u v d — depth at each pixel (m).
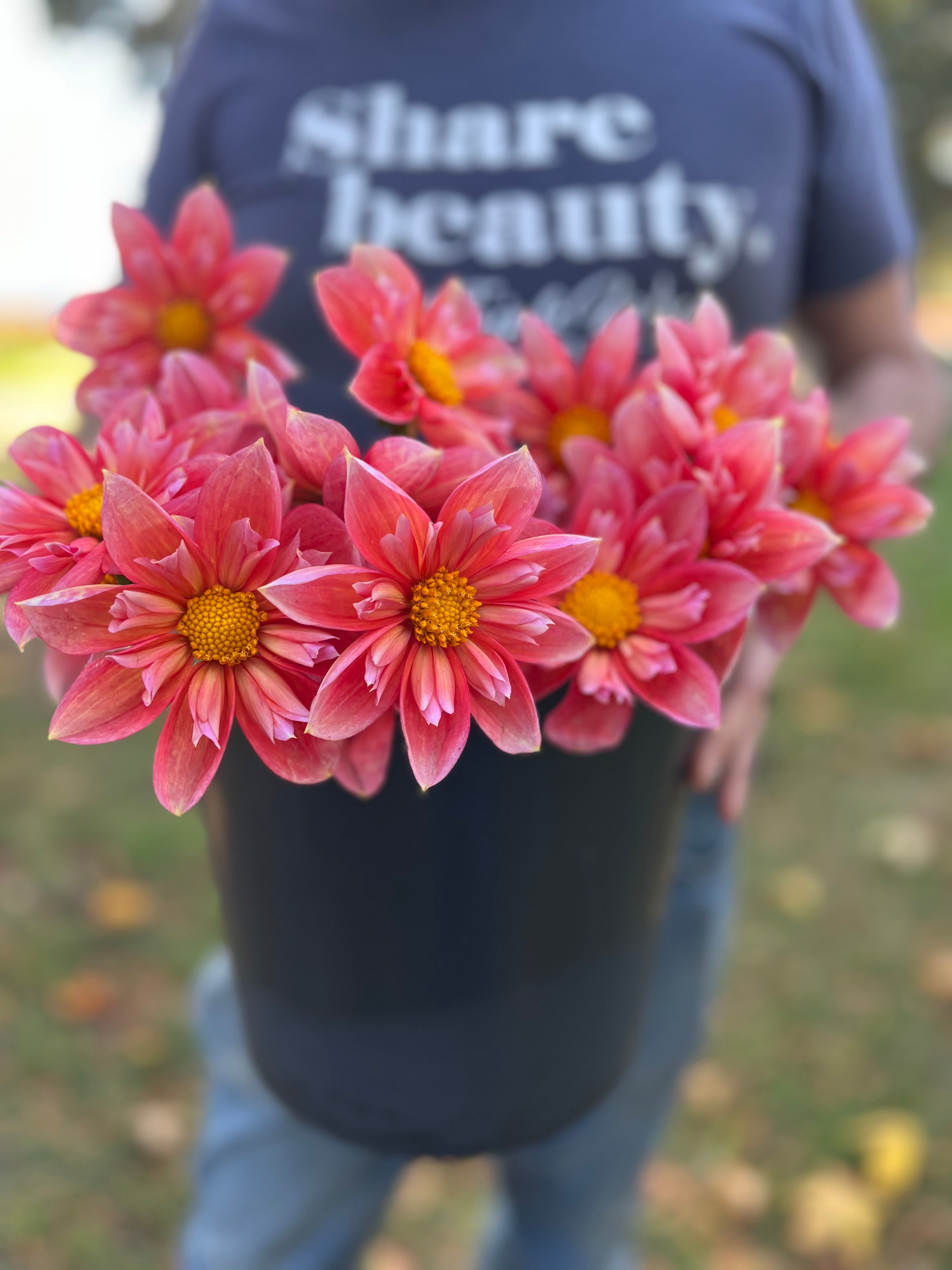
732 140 0.84
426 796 0.49
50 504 0.42
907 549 3.23
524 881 0.52
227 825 0.52
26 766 2.07
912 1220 1.23
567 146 0.83
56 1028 1.46
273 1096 0.66
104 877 1.76
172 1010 1.51
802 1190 1.27
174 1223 1.23
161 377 0.54
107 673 0.38
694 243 0.83
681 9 0.84
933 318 8.16
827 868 1.78
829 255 0.93
